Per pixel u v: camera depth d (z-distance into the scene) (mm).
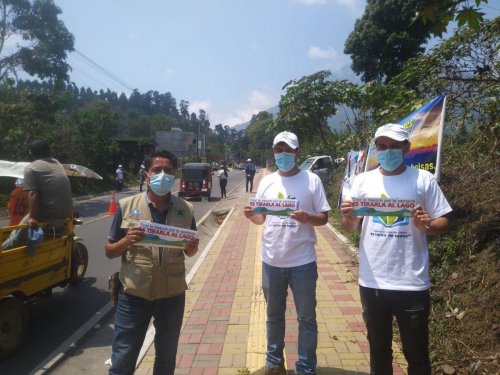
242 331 5055
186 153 78062
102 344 5277
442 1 3811
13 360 4816
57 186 5750
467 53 7250
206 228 15047
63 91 23734
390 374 3158
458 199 6211
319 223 3654
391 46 17906
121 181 32375
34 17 23219
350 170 9555
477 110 7191
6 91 22062
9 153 20547
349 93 16203
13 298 4977
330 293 6273
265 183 3910
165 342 3254
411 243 2982
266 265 3811
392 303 2988
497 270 4645
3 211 17719
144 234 3031
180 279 3215
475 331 4172
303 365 3672
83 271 7715
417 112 6055
